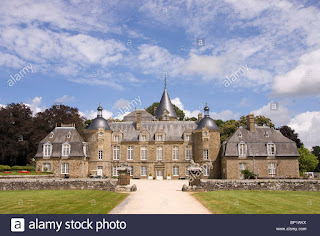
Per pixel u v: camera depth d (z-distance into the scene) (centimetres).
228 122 7369
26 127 5566
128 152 5456
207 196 2436
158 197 2425
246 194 2572
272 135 5034
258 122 7019
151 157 5400
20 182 2866
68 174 4819
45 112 6288
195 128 5538
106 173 5247
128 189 2848
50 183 2892
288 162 4841
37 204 1956
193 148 5394
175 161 5362
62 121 6288
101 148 5247
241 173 4609
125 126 5747
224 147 4994
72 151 4912
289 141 4950
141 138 5469
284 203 2067
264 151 4875
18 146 5366
